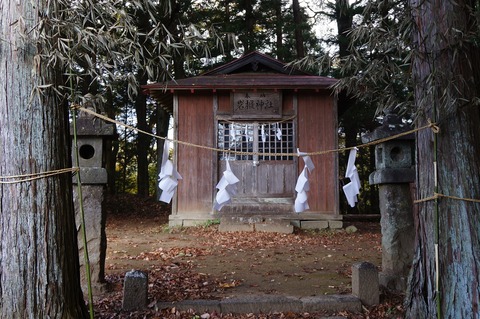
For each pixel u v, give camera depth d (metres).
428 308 3.53
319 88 10.90
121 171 25.86
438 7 3.47
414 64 3.62
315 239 9.77
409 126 5.35
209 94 11.27
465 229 3.36
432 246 3.53
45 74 3.07
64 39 2.83
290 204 10.99
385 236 5.30
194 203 11.08
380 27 3.46
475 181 3.40
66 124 3.31
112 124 5.12
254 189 11.08
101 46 2.93
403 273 5.11
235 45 3.25
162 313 4.21
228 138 11.23
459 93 3.30
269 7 18.53
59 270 3.10
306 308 4.42
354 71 3.98
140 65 3.10
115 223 14.25
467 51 3.47
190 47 3.14
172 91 11.12
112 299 4.62
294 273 6.20
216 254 7.80
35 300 2.98
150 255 7.57
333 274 6.12
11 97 3.00
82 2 2.92
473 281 3.29
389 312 4.31
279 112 11.09
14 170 2.98
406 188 5.29
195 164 11.15
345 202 19.67
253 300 4.46
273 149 11.19
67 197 3.24
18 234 2.96
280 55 18.41
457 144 3.43
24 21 2.97
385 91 3.91
